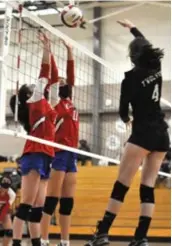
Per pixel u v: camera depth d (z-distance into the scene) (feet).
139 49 11.35
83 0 47.21
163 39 46.44
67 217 14.78
